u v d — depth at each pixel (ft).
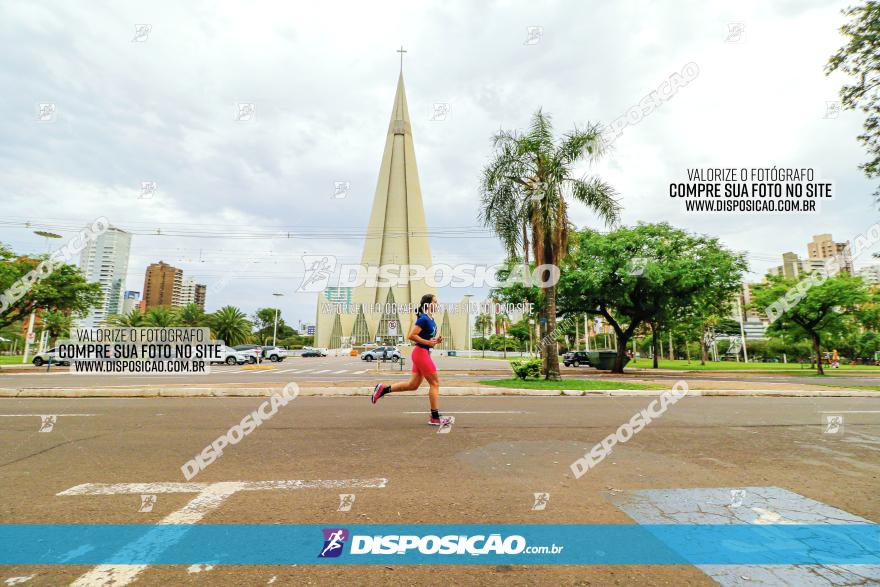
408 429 20.21
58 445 16.79
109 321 127.44
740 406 30.25
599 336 281.74
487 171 48.73
